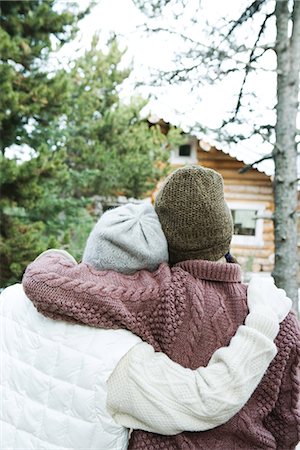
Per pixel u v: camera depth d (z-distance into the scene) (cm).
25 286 90
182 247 99
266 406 92
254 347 85
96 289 87
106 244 95
